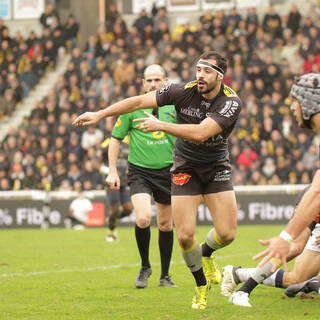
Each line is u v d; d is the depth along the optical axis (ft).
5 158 176.65
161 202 65.77
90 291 62.90
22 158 177.78
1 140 206.90
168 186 65.51
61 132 176.65
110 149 66.64
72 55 201.98
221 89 51.55
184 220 53.06
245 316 49.14
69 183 165.78
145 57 199.31
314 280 58.23
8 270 79.41
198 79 50.26
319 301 55.93
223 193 54.03
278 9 215.10
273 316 49.06
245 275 57.16
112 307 54.13
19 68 215.31
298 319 47.85
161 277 66.28
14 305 55.36
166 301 56.90
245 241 112.57
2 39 219.00
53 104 190.08
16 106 212.84
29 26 237.25
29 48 217.77
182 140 53.06
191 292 61.87
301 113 38.52
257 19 198.29
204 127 49.11
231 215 54.29
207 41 190.49
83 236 132.26
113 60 196.24
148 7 229.25
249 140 160.66
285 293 57.77
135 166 66.33
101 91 191.62
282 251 34.73
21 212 160.56
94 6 241.96
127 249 104.32
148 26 204.33
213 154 52.85
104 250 102.99
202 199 57.41
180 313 51.01
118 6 234.38
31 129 185.57
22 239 125.80
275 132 162.81
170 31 221.87
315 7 212.84
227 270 58.59
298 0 214.28
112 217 118.32
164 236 66.13
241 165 157.99
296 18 193.77
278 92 174.29
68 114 183.32
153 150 65.41
